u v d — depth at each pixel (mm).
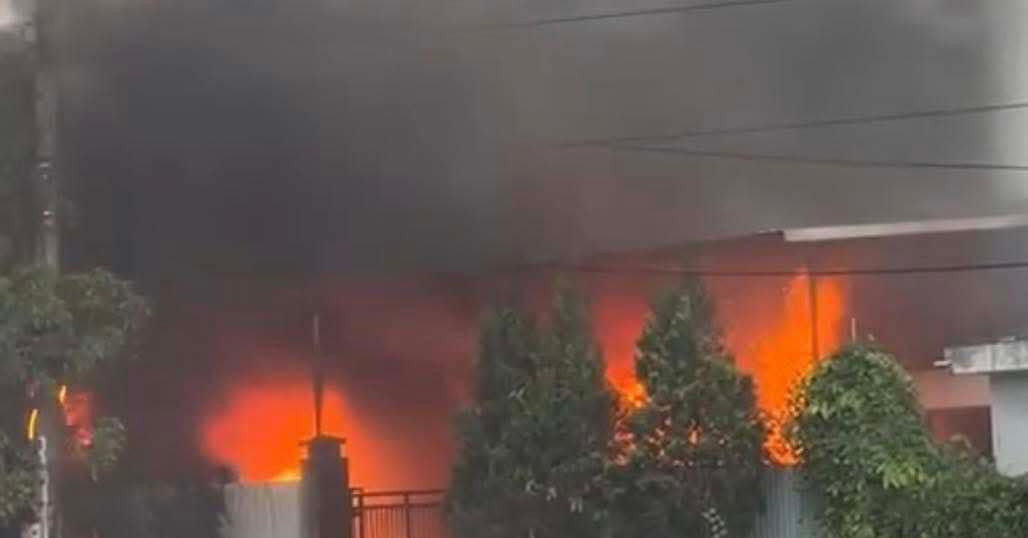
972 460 27406
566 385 29438
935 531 26547
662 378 28984
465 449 30188
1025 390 27938
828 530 27703
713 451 28422
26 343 24922
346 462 37438
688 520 28344
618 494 28500
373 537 38156
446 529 34688
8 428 25359
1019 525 25922
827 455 27672
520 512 28922
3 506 24328
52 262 26016
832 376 27844
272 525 36125
